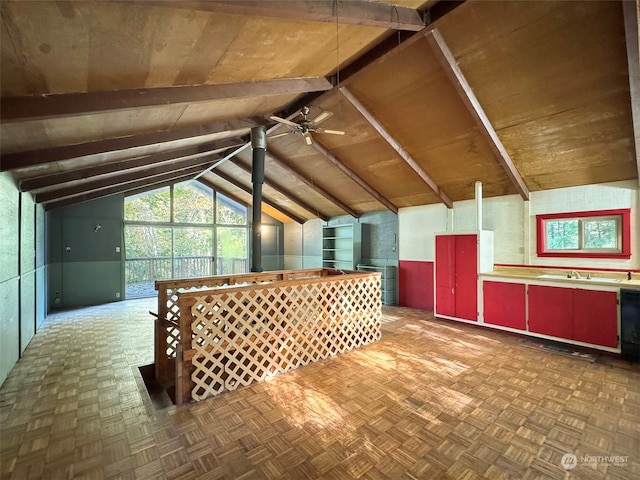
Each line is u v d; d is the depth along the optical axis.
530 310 4.52
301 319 3.63
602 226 4.51
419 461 2.00
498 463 1.97
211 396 2.89
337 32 2.69
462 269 5.39
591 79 3.20
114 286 7.60
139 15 1.59
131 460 2.02
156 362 3.42
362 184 6.71
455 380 3.18
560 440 2.20
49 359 3.86
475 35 3.13
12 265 3.56
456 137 4.60
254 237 4.69
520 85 3.52
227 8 1.70
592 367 3.50
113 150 3.40
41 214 5.58
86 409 2.67
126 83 2.30
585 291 4.00
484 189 5.57
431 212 6.71
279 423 2.44
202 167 8.06
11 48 1.55
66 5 1.36
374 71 3.92
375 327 4.50
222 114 3.96
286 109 4.72
